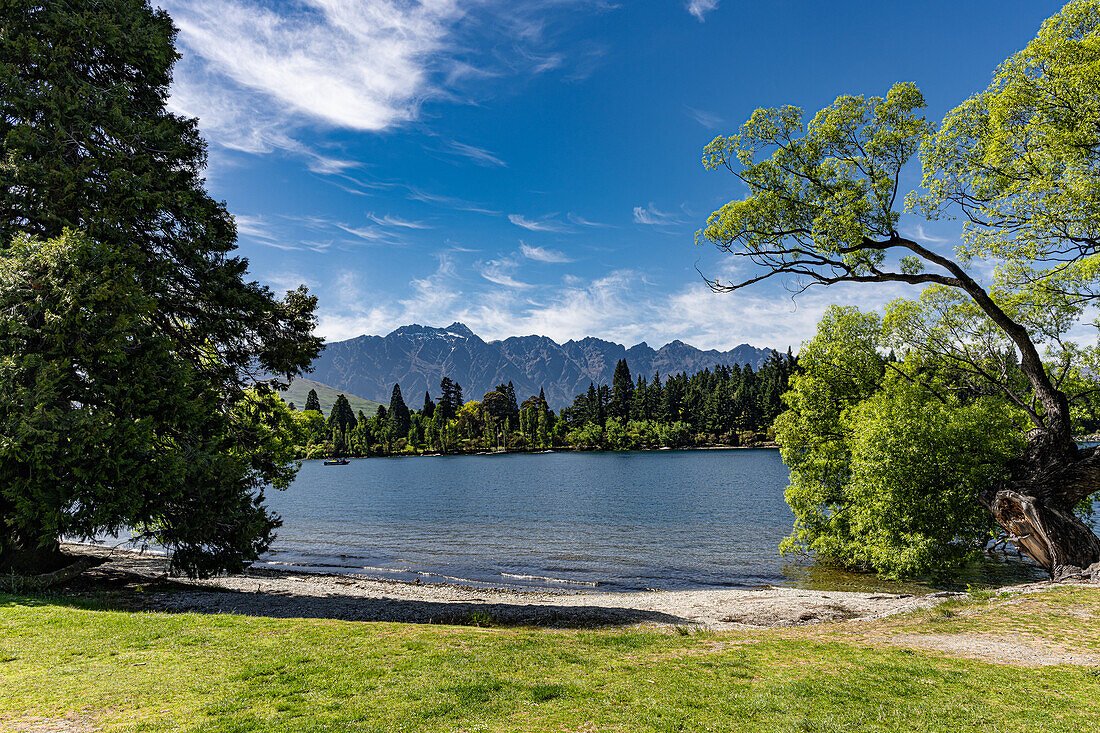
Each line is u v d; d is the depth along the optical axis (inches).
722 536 1305.4
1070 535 595.2
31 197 541.6
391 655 327.9
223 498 585.0
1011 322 647.1
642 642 391.9
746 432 5698.8
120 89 601.0
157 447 554.3
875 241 673.6
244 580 836.0
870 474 729.0
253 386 734.5
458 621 549.3
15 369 458.9
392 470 4210.1
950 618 470.6
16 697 245.3
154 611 510.3
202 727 214.4
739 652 362.6
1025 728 225.0
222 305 652.7
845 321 934.4
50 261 486.3
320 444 6087.6
